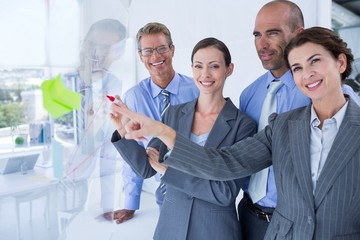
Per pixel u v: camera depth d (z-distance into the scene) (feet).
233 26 5.90
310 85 2.38
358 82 4.67
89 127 1.89
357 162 2.19
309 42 2.35
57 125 1.77
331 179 2.23
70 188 1.88
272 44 3.56
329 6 4.87
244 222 3.74
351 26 4.79
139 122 2.44
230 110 3.46
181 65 6.71
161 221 3.37
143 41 4.86
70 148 1.84
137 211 5.59
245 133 3.32
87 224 1.95
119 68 1.99
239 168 2.74
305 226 2.33
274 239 2.57
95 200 1.98
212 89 3.43
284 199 2.55
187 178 3.05
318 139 2.45
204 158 2.66
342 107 2.42
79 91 1.79
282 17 3.49
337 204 2.21
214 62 3.38
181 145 2.59
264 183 3.39
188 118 3.56
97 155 1.96
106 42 1.88
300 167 2.42
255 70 5.67
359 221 2.23
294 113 2.78
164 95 5.11
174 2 6.55
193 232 3.12
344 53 2.38
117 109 2.06
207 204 3.15
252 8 5.57
